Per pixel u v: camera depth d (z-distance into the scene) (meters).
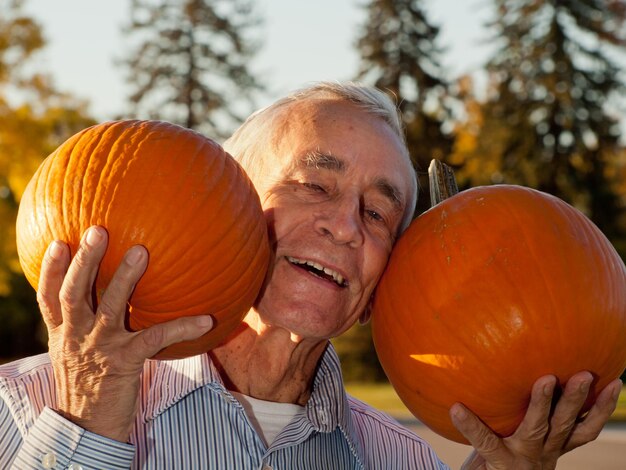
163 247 2.17
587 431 2.58
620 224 32.47
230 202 2.27
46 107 22.31
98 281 2.15
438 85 37.53
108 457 2.11
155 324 2.28
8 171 22.05
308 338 2.68
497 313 2.44
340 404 2.82
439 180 3.00
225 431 2.53
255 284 2.37
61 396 2.13
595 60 33.09
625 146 33.75
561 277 2.45
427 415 2.67
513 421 2.55
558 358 2.43
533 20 33.72
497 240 2.52
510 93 33.34
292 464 2.65
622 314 2.49
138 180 2.18
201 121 39.84
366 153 2.72
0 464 2.33
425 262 2.60
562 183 32.25
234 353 2.74
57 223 2.15
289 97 2.85
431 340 2.54
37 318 37.38
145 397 2.56
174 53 40.00
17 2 21.62
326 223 2.63
